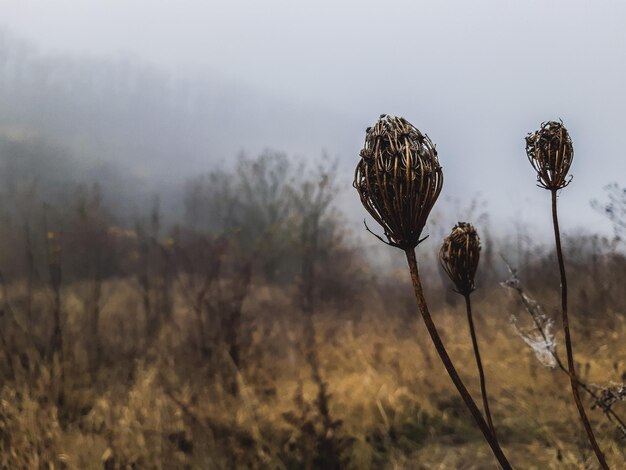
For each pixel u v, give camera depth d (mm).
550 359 2361
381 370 4582
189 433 3496
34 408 3449
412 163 1431
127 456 3264
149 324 5094
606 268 4945
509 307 5148
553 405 3758
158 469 3199
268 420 3688
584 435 3361
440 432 3783
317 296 6188
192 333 4699
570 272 5352
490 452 3477
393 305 6414
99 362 4441
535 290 5320
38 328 4777
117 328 5223
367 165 1475
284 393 4098
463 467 3311
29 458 3088
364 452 3523
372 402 4074
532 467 3230
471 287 1863
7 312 4781
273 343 5090
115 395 3943
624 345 4133
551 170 1753
